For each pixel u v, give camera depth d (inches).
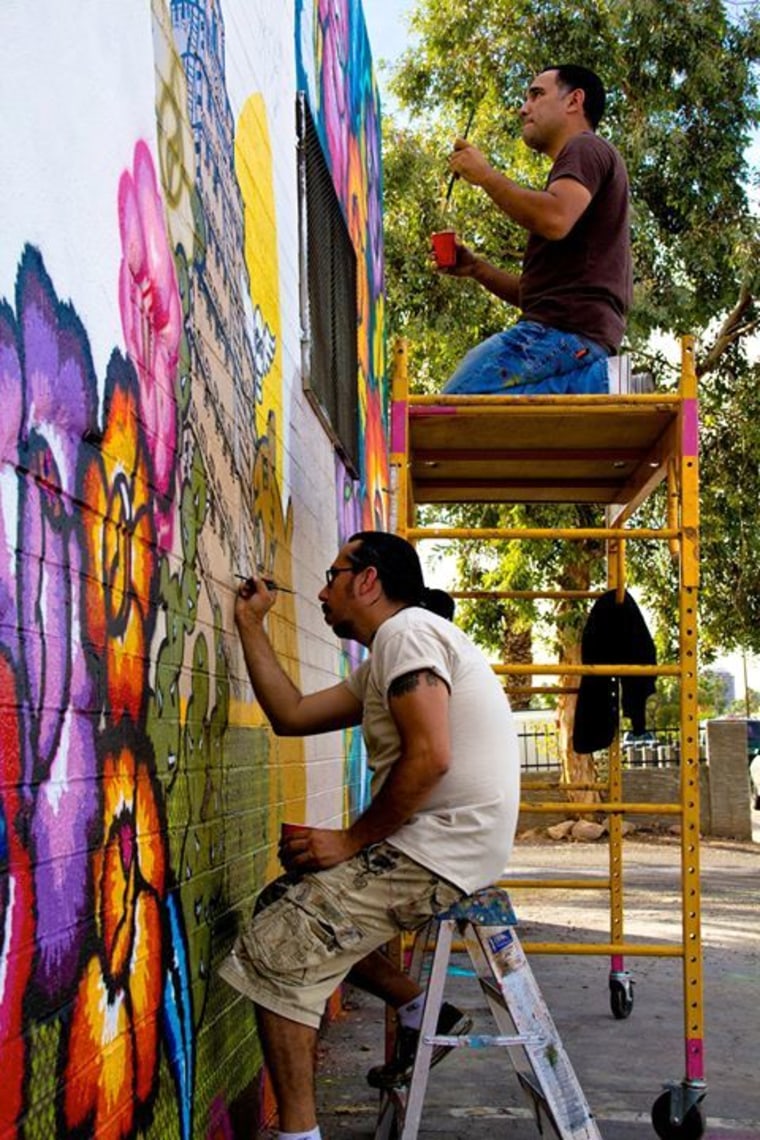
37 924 78.1
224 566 140.5
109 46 98.5
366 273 318.3
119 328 99.5
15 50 76.5
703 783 689.6
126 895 98.3
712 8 628.4
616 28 620.1
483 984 140.3
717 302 633.0
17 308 76.4
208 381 134.0
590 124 189.6
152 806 106.7
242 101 159.3
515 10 642.8
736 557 644.1
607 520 239.6
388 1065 147.3
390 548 143.2
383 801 126.5
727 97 636.7
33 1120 77.5
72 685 85.4
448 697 128.1
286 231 191.8
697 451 173.2
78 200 89.1
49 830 80.4
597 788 232.1
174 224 120.0
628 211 187.2
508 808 133.0
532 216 171.0
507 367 180.5
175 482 117.3
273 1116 169.3
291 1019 124.1
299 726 145.6
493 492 226.7
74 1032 85.3
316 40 231.3
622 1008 232.2
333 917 125.6
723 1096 183.3
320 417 219.9
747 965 294.7
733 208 639.1
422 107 674.8
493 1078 192.5
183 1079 116.7
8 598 73.7
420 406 176.4
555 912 378.6
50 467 82.0
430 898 128.8
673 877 473.4
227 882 139.6
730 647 663.8
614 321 183.8
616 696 224.8
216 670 135.0
